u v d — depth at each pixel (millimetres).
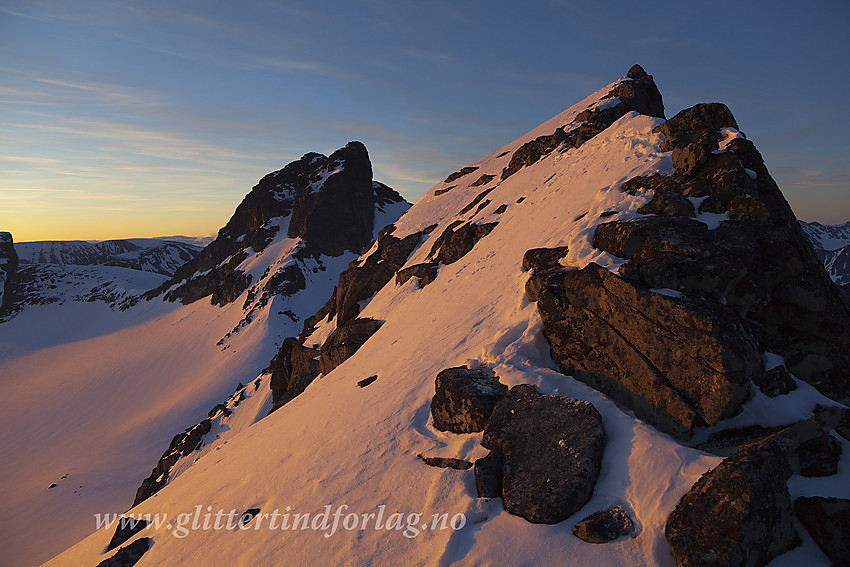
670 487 6852
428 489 8672
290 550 8734
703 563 5777
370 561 7688
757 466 6121
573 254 12477
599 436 7996
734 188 11477
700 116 15289
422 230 42875
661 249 10453
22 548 58281
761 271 10039
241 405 54188
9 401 141500
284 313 140625
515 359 11047
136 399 121375
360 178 192875
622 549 6457
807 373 9141
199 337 153375
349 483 9898
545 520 7129
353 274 41094
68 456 91188
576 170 23172
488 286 17469
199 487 14836
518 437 8656
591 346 9953
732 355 7926
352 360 22969
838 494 6441
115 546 14477
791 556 5996
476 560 6906
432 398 11633
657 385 8531
